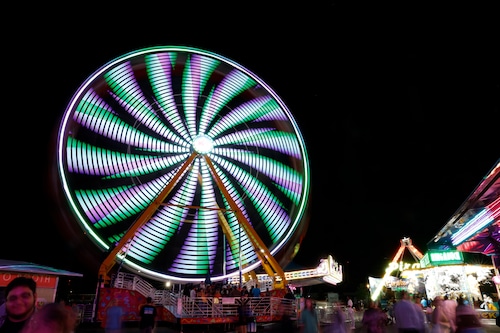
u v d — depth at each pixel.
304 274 35.88
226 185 33.94
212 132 35.56
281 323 9.85
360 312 27.30
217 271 31.59
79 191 26.91
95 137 29.33
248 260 31.84
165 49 34.06
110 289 19.53
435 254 25.58
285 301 21.48
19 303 3.22
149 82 34.50
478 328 5.91
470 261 25.55
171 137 33.75
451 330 8.43
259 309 20.16
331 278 36.19
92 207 27.17
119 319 10.62
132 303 19.80
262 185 35.22
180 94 36.06
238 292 21.53
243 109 38.28
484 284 28.92
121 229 28.20
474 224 18.38
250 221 33.69
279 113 36.94
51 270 19.31
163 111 34.28
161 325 19.00
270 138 37.19
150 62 34.00
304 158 34.78
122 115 31.69
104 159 29.20
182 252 30.91
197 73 37.12
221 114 37.06
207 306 18.81
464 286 24.55
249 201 34.31
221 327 19.02
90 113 29.42
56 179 25.45
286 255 32.41
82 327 18.16
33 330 2.59
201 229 32.44
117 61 31.17
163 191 26.66
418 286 31.77
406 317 7.71
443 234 22.95
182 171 28.38
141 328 11.03
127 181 29.88
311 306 8.47
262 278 33.97
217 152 34.66
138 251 28.59
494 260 20.64
